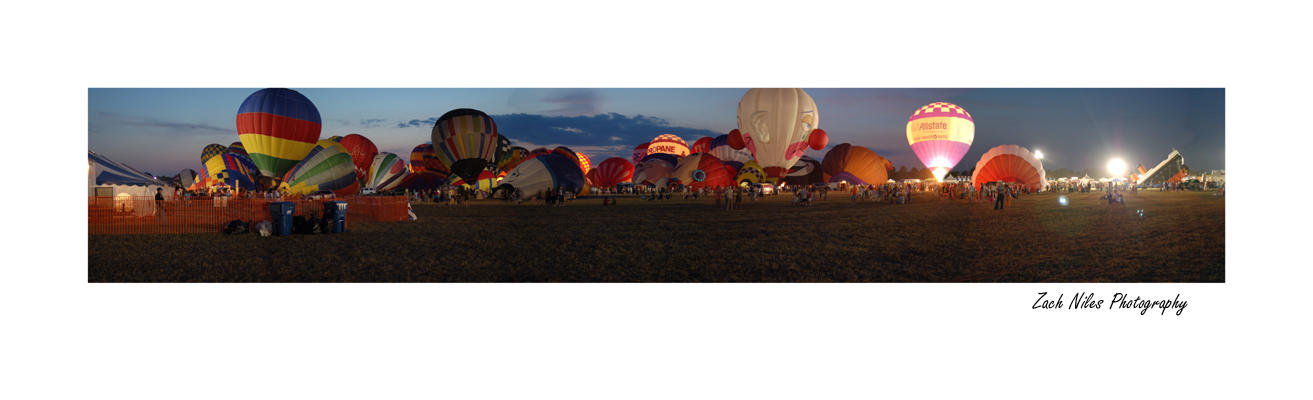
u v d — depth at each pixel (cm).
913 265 1204
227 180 3906
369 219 2109
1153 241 1422
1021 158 3866
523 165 3838
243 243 1452
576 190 3875
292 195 2984
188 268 1171
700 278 1110
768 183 5369
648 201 3628
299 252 1338
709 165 5059
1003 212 2288
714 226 1848
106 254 1286
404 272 1157
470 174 3831
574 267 1200
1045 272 1138
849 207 2778
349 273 1148
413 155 5034
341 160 3269
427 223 1966
